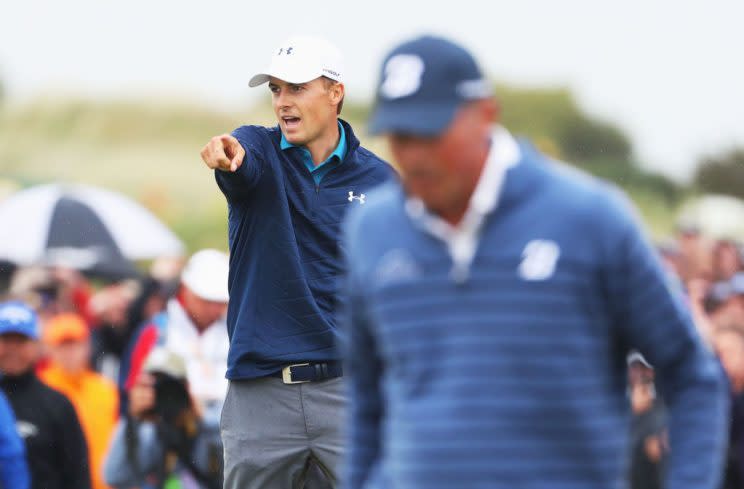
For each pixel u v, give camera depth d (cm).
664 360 1293
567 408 1244
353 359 1396
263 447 2133
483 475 1247
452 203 1283
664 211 11044
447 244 1277
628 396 1326
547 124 12950
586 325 1256
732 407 2858
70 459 3000
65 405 2998
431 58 1266
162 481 3058
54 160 13575
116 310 4566
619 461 1282
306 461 2153
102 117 14475
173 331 3177
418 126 1242
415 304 1285
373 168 2164
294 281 2092
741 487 2852
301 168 2116
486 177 1270
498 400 1247
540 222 1260
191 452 3066
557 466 1246
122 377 3344
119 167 13438
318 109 2109
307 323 2100
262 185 2089
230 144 1984
